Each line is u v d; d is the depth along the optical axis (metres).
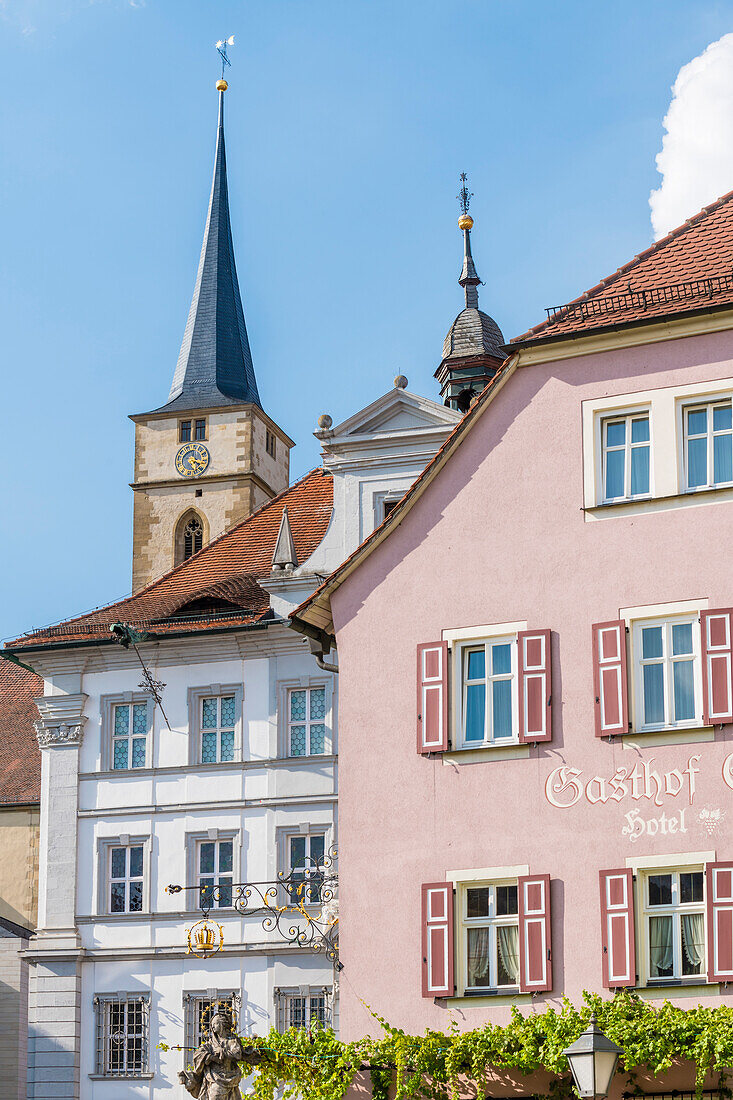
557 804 26.95
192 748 43.19
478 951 27.22
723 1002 24.98
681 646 26.88
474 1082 26.17
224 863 42.38
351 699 29.09
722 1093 24.47
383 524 29.55
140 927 42.50
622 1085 25.09
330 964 40.56
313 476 48.81
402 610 29.08
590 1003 25.28
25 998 44.59
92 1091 41.91
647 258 30.00
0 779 51.19
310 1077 27.22
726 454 27.25
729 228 29.83
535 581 28.05
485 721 28.05
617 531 27.62
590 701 27.12
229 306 84.94
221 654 43.44
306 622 30.58
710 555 26.89
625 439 28.09
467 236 53.97
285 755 42.31
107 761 43.97
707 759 26.08
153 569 77.25
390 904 27.84
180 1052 41.38
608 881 26.16
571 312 29.12
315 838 41.66
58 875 43.50
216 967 41.56
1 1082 43.62
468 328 51.16
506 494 28.66
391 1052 26.48
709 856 25.67
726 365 27.41
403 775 28.31
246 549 46.78
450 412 41.25
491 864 27.19
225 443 77.44
